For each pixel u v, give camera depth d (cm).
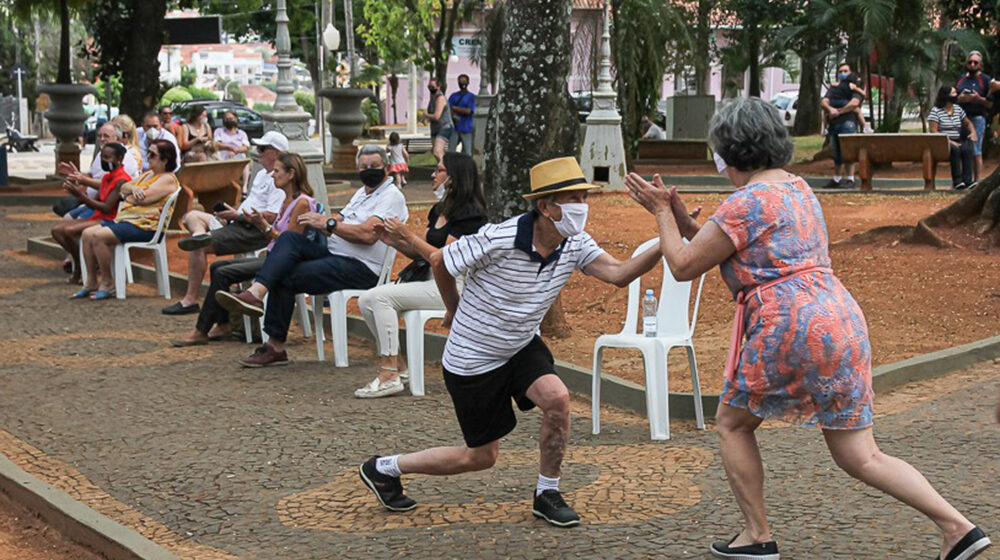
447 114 2631
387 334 808
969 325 911
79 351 973
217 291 910
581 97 3716
